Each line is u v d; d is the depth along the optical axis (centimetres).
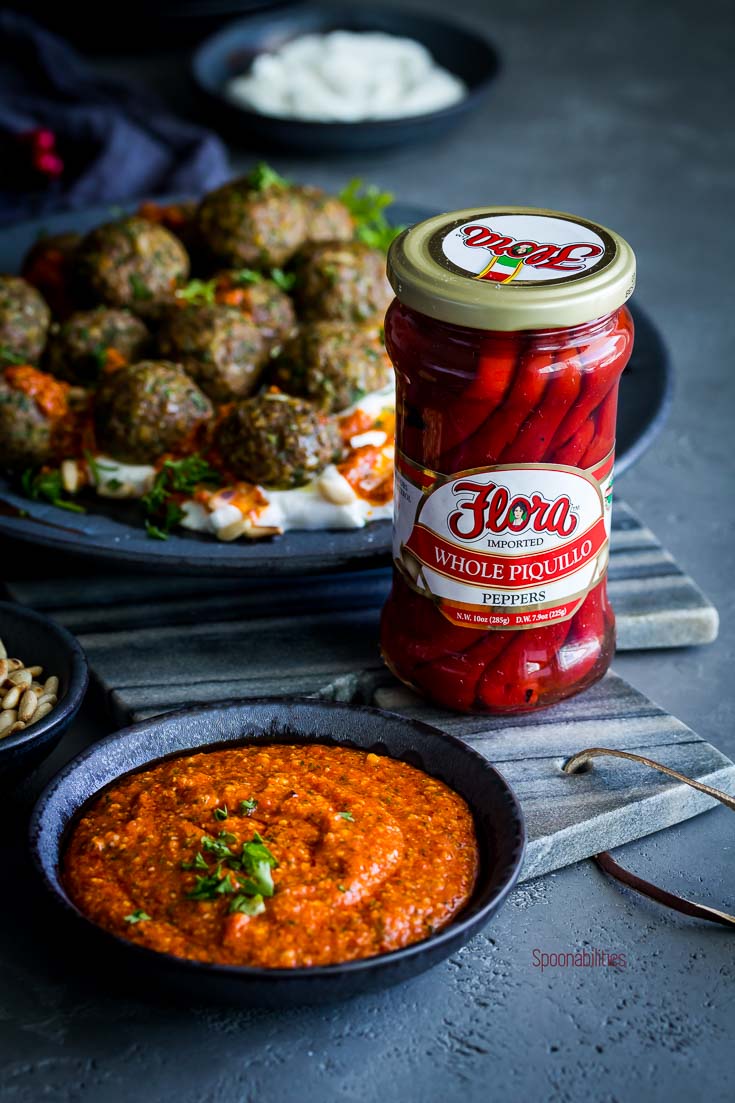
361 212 92
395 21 139
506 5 171
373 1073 57
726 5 171
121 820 60
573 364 60
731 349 99
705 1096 56
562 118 138
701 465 87
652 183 123
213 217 83
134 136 108
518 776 64
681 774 64
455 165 125
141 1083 57
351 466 73
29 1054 58
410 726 62
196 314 77
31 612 66
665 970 60
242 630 72
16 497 74
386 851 58
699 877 63
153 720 63
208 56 131
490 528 62
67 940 61
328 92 124
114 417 73
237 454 72
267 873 56
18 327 78
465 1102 56
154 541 71
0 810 64
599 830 63
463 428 61
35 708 63
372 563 70
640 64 152
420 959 55
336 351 75
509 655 65
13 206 103
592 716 67
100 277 80
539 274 60
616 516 78
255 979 54
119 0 140
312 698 64
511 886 57
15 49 119
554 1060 57
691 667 73
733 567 79
